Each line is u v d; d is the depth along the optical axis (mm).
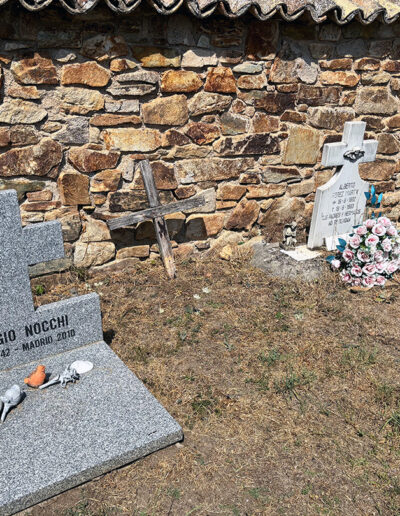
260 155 5527
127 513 2629
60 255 3643
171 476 2857
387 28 5617
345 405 3443
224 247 5684
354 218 5918
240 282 5133
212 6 4441
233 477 2859
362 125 5398
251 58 5055
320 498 2736
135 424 3092
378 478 2869
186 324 4387
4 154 4395
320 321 4484
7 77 4199
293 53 5242
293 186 5879
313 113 5625
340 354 4008
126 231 5164
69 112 4508
